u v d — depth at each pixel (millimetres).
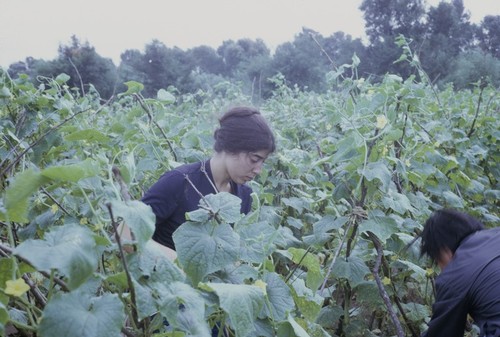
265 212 2883
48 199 2463
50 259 1086
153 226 1300
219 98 6609
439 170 3582
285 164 3598
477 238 2518
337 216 2500
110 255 2049
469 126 4938
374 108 2648
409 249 2885
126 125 3162
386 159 2617
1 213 1370
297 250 1931
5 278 1366
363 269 2578
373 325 3557
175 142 3551
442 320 2494
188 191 2369
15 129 3209
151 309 1270
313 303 1843
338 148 2516
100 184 1581
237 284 1579
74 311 1155
